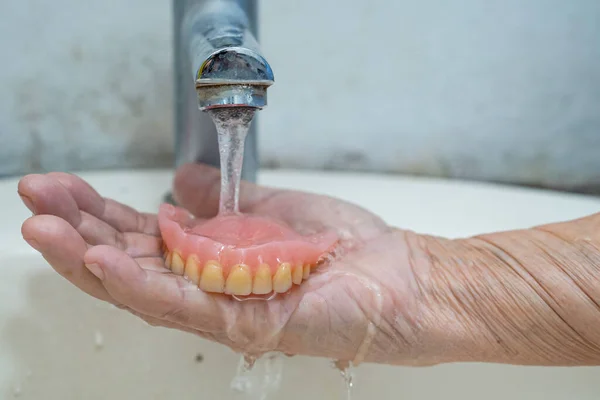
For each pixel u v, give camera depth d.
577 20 0.43
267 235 0.28
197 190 0.33
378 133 0.45
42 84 0.40
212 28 0.27
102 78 0.41
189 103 0.33
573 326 0.28
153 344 0.32
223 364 0.32
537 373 0.31
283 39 0.43
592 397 0.31
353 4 0.42
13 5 0.39
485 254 0.30
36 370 0.31
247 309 0.26
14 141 0.41
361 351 0.29
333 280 0.28
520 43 0.44
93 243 0.27
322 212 0.33
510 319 0.28
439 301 0.29
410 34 0.43
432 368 0.32
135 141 0.43
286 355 0.31
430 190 0.42
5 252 0.30
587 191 0.46
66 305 0.31
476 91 0.45
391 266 0.30
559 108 0.45
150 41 0.41
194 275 0.26
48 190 0.26
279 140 0.45
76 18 0.40
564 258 0.28
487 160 0.46
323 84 0.44
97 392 0.32
